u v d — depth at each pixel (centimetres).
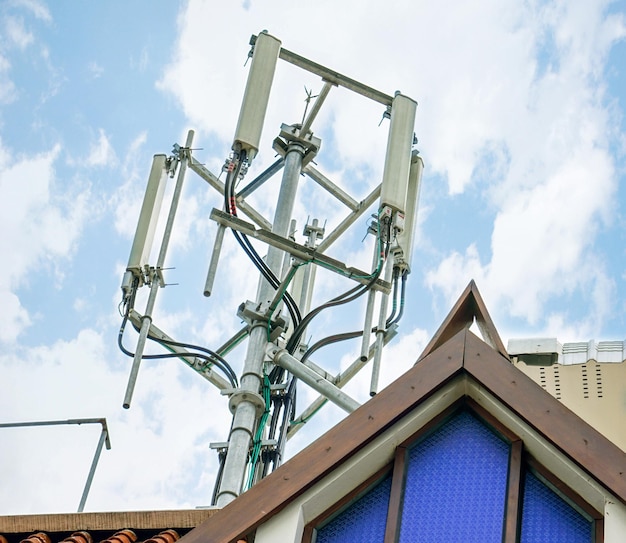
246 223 1394
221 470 1359
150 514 1095
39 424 1291
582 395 1298
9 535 1106
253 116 1466
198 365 1498
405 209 1514
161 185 1576
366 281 1416
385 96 1567
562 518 923
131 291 1496
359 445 945
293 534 918
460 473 954
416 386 962
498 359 964
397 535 929
